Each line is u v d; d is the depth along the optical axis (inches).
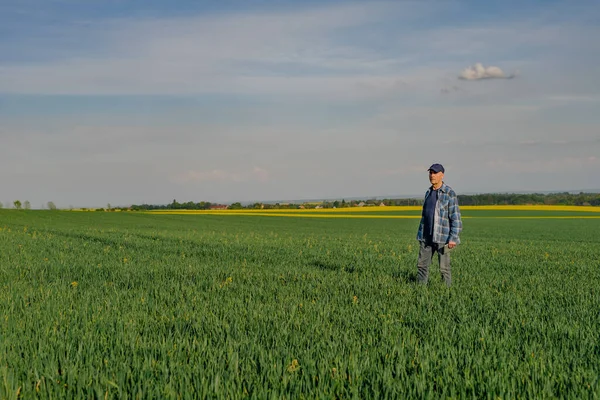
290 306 302.4
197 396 152.6
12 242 815.7
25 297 329.4
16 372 170.2
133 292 357.4
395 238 1208.8
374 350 201.2
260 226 2023.9
